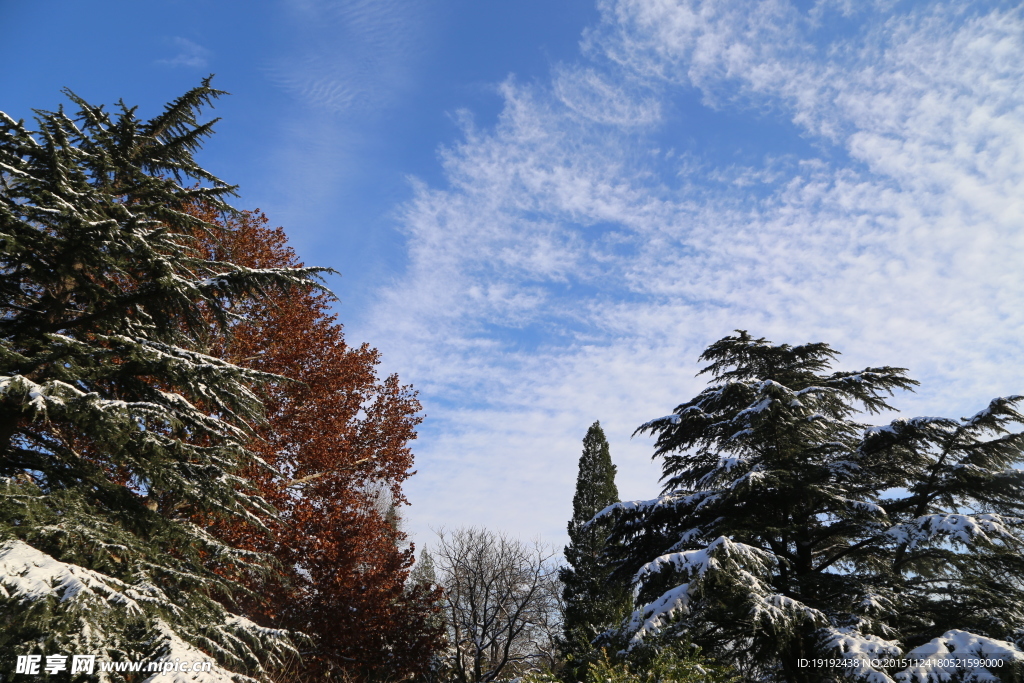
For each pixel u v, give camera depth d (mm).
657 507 16234
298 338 18438
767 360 18312
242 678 7715
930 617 13594
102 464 11820
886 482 16203
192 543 10219
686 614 12773
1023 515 14266
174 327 11703
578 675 13125
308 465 17969
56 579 6980
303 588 18234
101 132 11195
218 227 11859
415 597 22062
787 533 15156
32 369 8945
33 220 9359
